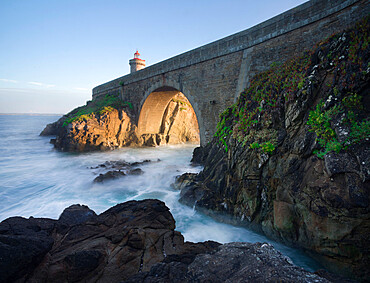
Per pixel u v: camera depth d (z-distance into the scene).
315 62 8.36
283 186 7.21
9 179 15.18
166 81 22.12
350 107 6.34
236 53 14.92
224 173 10.52
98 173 17.05
